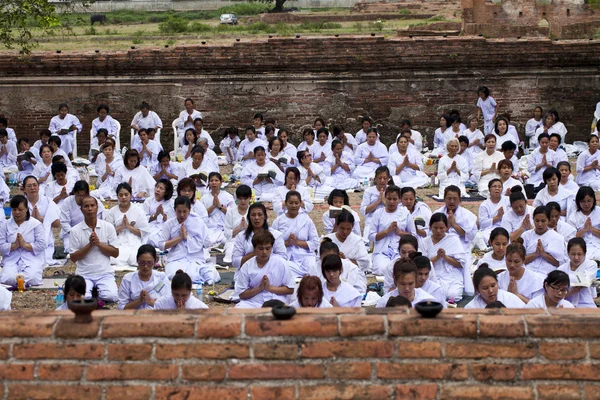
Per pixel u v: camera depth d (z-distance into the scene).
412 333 5.55
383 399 5.54
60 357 5.58
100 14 50.09
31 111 23.55
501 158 17.98
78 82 23.42
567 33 31.67
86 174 19.05
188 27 36.31
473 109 23.95
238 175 20.09
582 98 24.06
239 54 23.41
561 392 5.50
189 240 12.27
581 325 5.51
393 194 12.80
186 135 20.98
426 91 23.91
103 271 11.47
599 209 13.27
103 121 22.12
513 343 5.53
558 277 9.27
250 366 5.56
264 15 46.62
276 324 5.58
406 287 9.09
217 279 12.35
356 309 5.83
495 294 9.26
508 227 13.30
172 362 5.57
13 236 12.14
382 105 23.92
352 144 21.08
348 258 11.70
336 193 12.88
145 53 23.25
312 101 23.83
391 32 34.62
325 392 5.54
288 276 10.31
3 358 5.57
